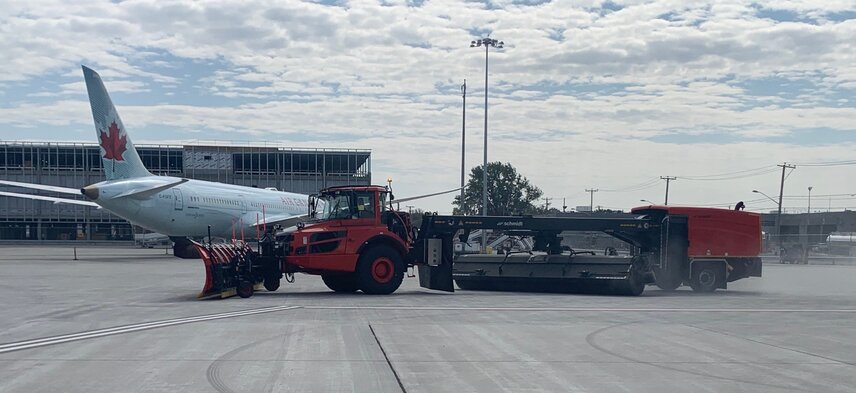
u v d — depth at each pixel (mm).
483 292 25875
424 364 11352
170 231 47219
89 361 11445
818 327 16359
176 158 95438
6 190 95125
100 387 9633
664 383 10172
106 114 43344
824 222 85688
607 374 10734
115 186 42344
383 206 24781
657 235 27250
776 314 19062
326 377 10320
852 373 10984
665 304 21703
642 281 24938
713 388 9898
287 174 96938
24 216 96312
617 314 18641
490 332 14953
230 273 22750
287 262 23641
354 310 18984
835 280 35594
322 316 17547
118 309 18953
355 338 13953
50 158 96000
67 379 10117
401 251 24781
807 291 28109
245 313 18094
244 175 96438
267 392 9398
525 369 11047
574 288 25719
